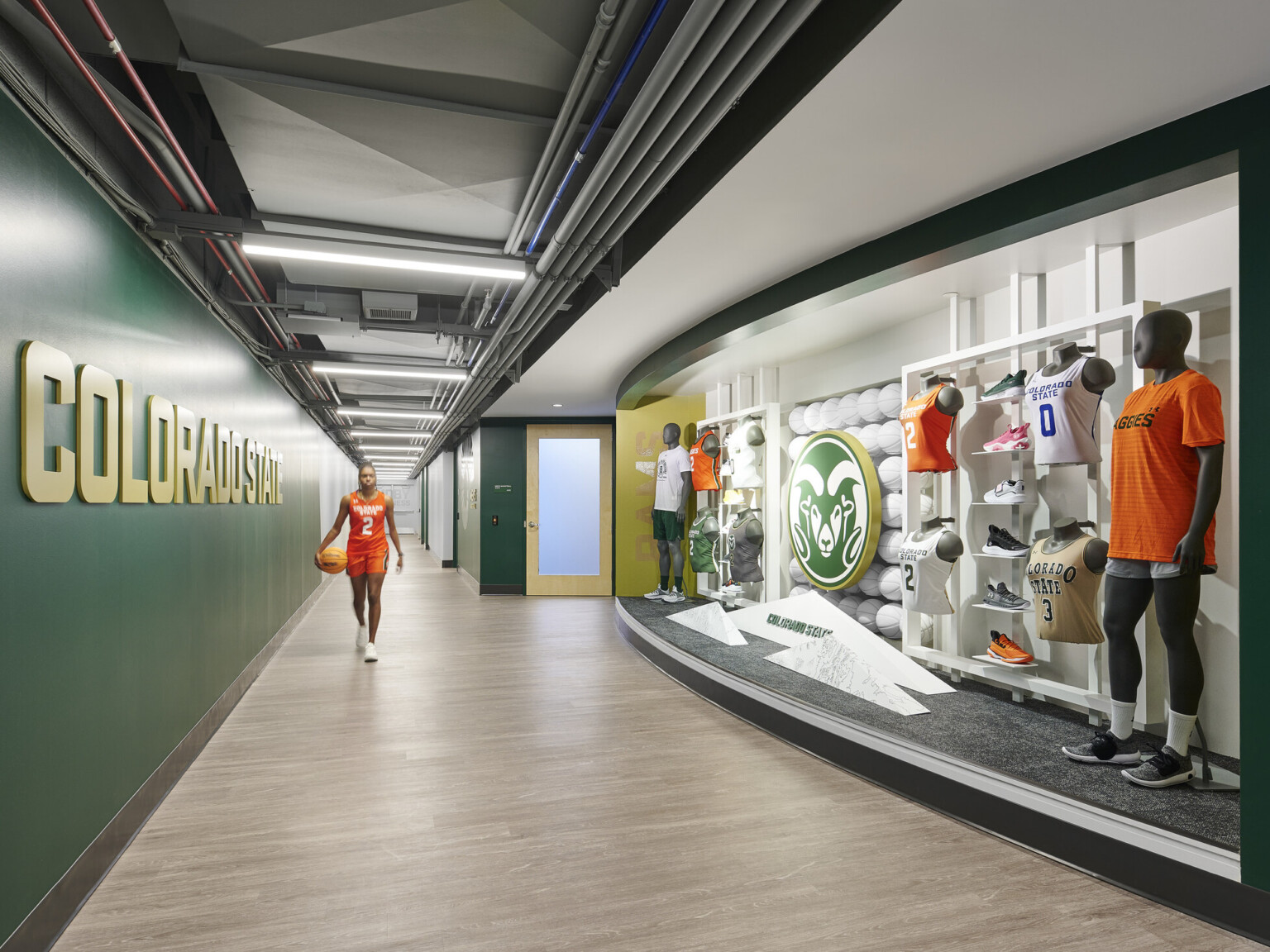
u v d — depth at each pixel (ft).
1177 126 7.93
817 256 12.43
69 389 7.09
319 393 26.27
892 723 11.01
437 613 28.63
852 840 8.59
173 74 9.59
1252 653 6.68
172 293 10.77
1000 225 9.74
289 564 23.62
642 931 6.65
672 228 11.12
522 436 36.06
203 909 7.05
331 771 10.98
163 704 10.03
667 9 7.34
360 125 9.29
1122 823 7.50
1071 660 12.33
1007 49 6.72
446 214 12.01
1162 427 8.48
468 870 7.84
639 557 28.78
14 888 5.94
